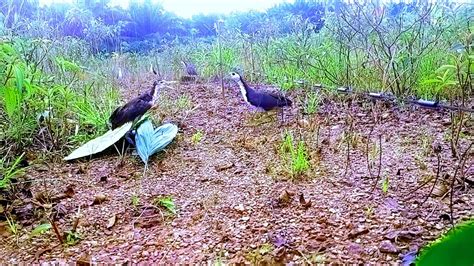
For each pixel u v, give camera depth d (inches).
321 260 48.6
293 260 49.4
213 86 162.1
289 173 74.6
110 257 52.6
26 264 51.8
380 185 67.4
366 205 61.1
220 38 203.0
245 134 101.0
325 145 88.3
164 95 141.3
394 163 76.0
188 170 81.6
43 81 102.9
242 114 118.6
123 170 83.6
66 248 55.4
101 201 69.5
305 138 92.4
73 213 65.5
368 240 52.0
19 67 77.4
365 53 132.1
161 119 113.3
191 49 209.2
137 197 70.4
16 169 82.1
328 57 144.4
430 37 127.4
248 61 177.6
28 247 55.9
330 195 65.6
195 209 64.9
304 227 56.6
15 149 88.6
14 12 142.9
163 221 61.8
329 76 136.3
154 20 259.8
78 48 167.2
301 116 110.4
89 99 116.6
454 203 59.1
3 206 67.0
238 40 195.8
